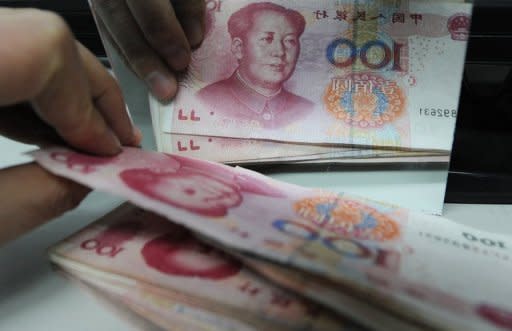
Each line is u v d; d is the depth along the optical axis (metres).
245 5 0.48
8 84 0.29
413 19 0.47
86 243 0.37
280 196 0.40
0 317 0.34
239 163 0.49
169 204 0.32
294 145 0.48
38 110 0.33
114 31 0.45
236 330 0.29
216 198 0.35
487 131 0.54
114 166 0.37
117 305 0.34
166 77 0.48
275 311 0.28
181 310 0.30
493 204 0.48
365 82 0.48
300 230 0.32
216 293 0.30
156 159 0.41
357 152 0.47
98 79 0.37
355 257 0.29
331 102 0.48
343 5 0.48
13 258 0.40
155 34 0.44
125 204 0.42
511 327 0.26
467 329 0.25
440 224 0.39
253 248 0.27
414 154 0.47
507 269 0.33
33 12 0.31
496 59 0.52
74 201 0.38
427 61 0.47
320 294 0.26
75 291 0.37
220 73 0.49
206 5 0.48
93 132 0.36
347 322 0.27
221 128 0.49
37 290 0.37
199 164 0.43
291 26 0.48
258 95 0.49
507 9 0.49
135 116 0.51
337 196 0.42
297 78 0.49
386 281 0.27
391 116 0.47
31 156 0.36
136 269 0.33
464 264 0.33
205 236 0.31
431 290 0.28
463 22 0.46
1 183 0.34
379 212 0.40
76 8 0.63
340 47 0.48
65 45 0.30
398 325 0.25
